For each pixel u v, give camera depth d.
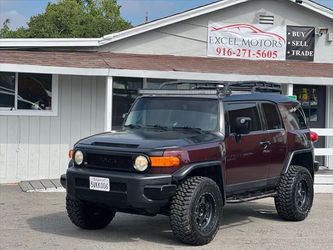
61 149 13.41
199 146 7.06
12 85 13.09
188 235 6.84
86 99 13.59
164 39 14.66
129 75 12.36
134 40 14.53
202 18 14.81
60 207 9.77
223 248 6.95
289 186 8.58
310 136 9.39
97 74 12.20
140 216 9.08
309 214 9.48
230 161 7.57
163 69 12.66
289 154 8.76
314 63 15.29
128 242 7.19
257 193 8.34
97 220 7.88
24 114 13.09
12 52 13.40
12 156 13.03
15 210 9.45
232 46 14.98
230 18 14.94
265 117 8.41
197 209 6.88
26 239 7.31
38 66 11.95
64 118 13.44
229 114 7.74
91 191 6.96
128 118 8.25
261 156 8.14
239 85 8.54
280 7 15.18
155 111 8.06
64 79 13.42
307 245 7.25
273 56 15.20
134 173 6.74
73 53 13.88
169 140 7.00
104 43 14.23
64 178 7.39
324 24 15.48
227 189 7.59
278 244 7.27
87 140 7.36
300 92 15.19
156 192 6.61
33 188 11.68
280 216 8.88
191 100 7.89
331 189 12.11
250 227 8.34
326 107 15.27
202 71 12.87
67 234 7.64
